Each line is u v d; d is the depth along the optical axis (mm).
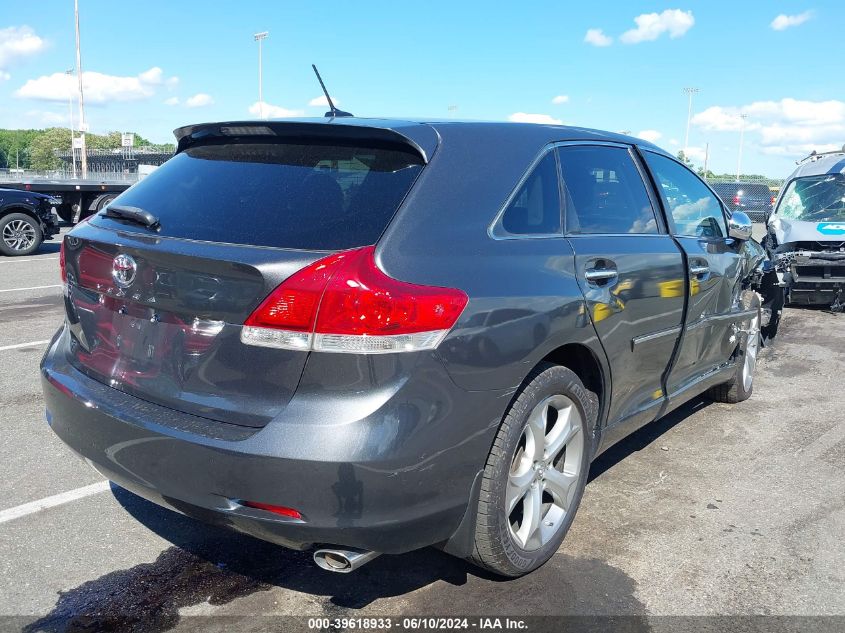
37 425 4523
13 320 7680
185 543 3193
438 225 2514
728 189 23031
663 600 2818
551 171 3141
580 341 2930
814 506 3668
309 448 2189
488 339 2484
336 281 2234
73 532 3260
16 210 14156
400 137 2629
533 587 2889
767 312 7027
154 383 2557
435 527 2443
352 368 2229
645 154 3934
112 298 2719
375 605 2758
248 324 2312
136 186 3033
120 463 2553
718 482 3941
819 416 5117
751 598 2844
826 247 9117
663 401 3859
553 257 2881
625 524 3434
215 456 2277
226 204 2629
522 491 2795
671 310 3684
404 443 2256
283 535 2279
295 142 2836
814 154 11383
